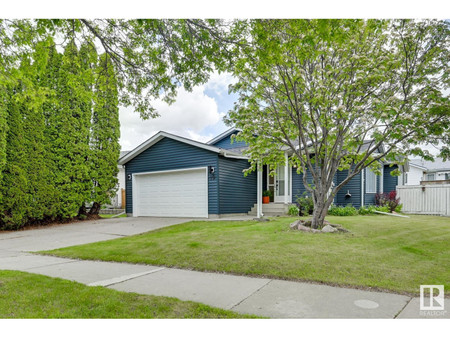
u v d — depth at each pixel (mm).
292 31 4398
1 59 5293
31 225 10797
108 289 3646
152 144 13266
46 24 4637
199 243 6164
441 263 4676
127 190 14164
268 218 10453
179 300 3303
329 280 3979
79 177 11891
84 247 6598
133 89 6188
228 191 11828
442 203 12070
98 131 12938
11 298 3324
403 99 6680
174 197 12617
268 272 4355
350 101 6906
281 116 7945
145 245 6344
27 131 10453
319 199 7660
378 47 6859
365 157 7172
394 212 12328
